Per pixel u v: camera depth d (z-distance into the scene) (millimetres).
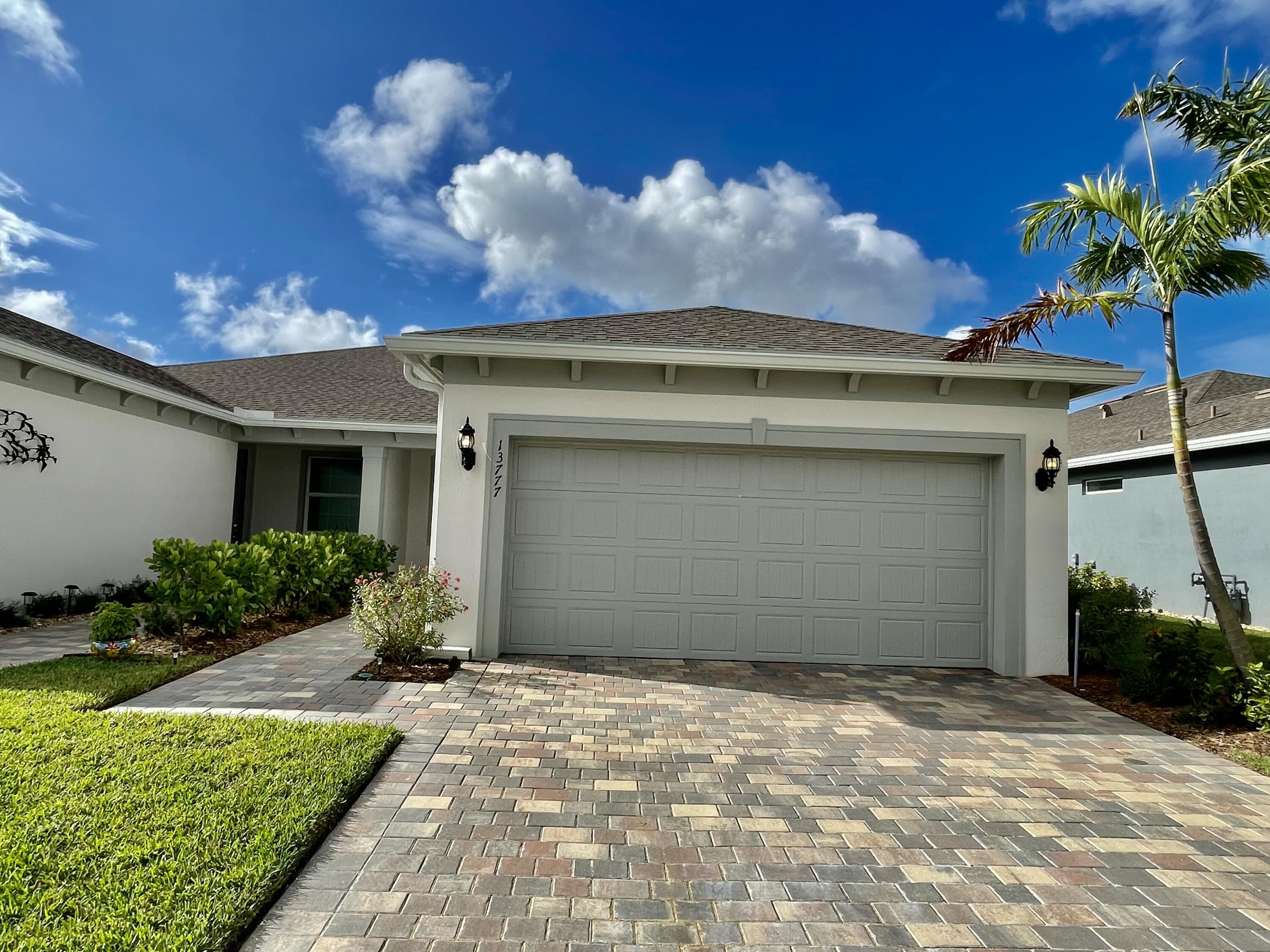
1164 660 6371
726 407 7789
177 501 12227
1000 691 6910
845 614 7965
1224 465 12906
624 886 3145
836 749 5102
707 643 7926
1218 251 6273
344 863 3254
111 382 10250
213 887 2828
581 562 7930
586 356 7387
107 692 5574
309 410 14125
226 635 7980
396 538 14914
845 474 8039
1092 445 16922
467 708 5770
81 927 2525
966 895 3154
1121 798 4332
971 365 7461
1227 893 3234
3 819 3314
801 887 3182
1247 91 6430
